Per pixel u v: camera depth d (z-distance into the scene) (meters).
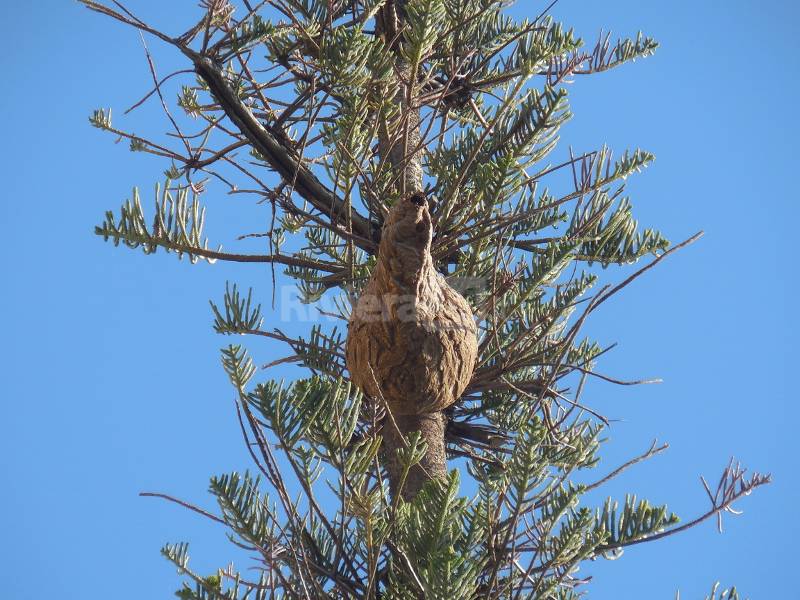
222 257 9.96
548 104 9.93
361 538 8.98
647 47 11.66
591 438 9.83
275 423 7.76
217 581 8.73
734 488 8.74
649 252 10.77
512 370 10.19
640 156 10.12
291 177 9.90
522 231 10.91
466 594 7.70
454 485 7.66
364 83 9.93
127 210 9.64
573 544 8.23
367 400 9.87
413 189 10.78
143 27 9.05
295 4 10.31
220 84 9.43
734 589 8.85
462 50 11.40
